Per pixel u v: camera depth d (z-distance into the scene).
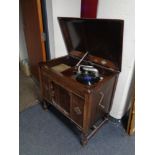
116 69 1.50
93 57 1.65
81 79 1.31
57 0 1.66
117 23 1.17
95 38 1.46
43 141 1.60
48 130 1.73
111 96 1.62
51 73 1.52
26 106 2.12
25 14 2.31
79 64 1.67
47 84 1.68
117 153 1.48
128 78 1.52
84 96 1.23
